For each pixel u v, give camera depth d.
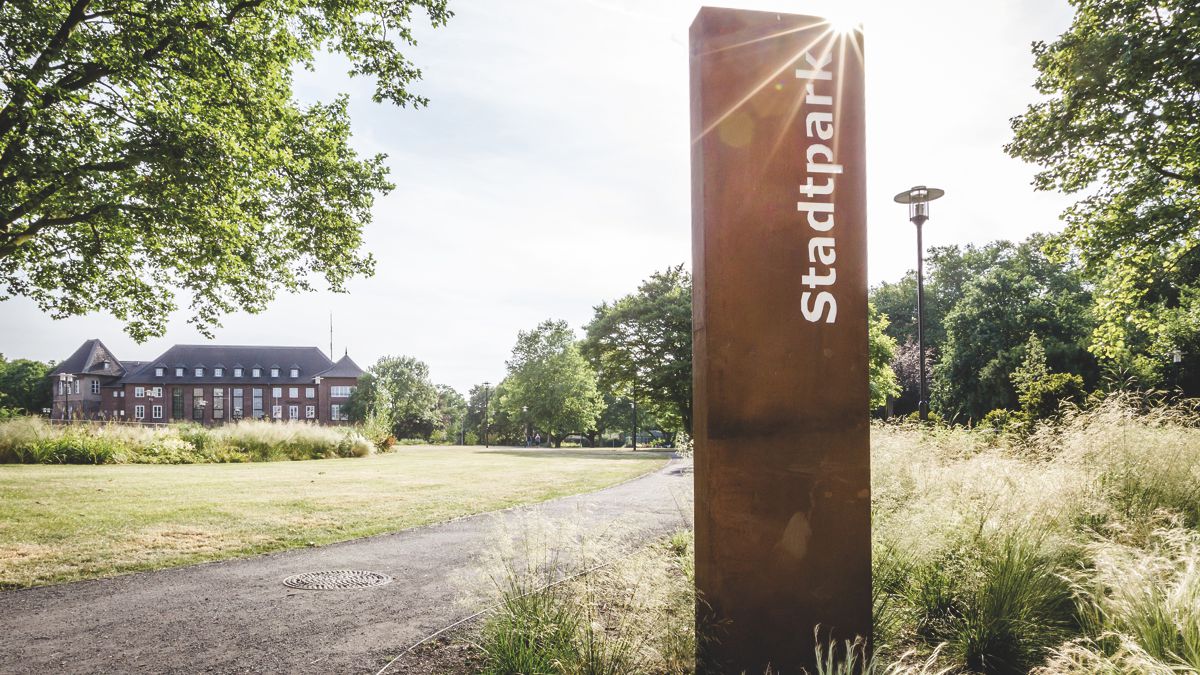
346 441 28.59
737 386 3.62
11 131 12.79
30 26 12.95
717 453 3.60
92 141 13.70
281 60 15.69
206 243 15.44
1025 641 3.84
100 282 17.25
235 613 5.11
